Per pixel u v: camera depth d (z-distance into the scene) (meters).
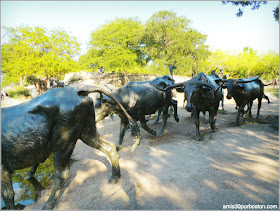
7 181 2.44
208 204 2.66
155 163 3.97
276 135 5.23
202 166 3.71
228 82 6.24
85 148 5.10
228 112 9.17
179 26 24.30
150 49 25.72
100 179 3.43
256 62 34.53
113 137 6.08
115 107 4.49
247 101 6.61
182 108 11.02
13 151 2.38
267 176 3.23
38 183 3.21
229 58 37.34
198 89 4.84
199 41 24.72
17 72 17.67
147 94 5.26
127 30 26.59
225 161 3.86
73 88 2.77
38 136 2.46
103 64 24.75
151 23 23.77
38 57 18.77
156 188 3.07
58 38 19.83
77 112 2.64
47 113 2.47
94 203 2.77
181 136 5.75
